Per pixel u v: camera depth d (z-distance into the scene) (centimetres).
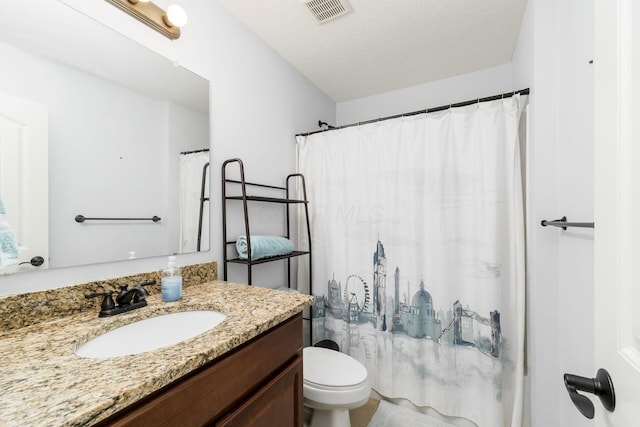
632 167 37
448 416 149
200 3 130
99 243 94
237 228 152
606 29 43
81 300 88
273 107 180
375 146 173
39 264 80
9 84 76
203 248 131
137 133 106
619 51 40
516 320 134
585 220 90
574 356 99
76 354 65
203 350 61
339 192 186
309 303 99
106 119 97
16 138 76
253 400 76
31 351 62
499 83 202
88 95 92
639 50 36
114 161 99
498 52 185
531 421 128
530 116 129
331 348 177
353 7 143
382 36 167
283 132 190
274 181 181
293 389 94
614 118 41
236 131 150
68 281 87
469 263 146
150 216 110
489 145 140
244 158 156
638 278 36
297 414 96
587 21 89
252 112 162
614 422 40
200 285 123
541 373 118
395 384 165
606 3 43
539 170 119
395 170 166
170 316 93
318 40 171
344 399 118
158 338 89
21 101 77
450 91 220
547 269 118
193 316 96
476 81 210
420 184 159
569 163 104
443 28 160
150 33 111
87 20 92
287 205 192
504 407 137
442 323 150
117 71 100
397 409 160
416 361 157
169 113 117
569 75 103
